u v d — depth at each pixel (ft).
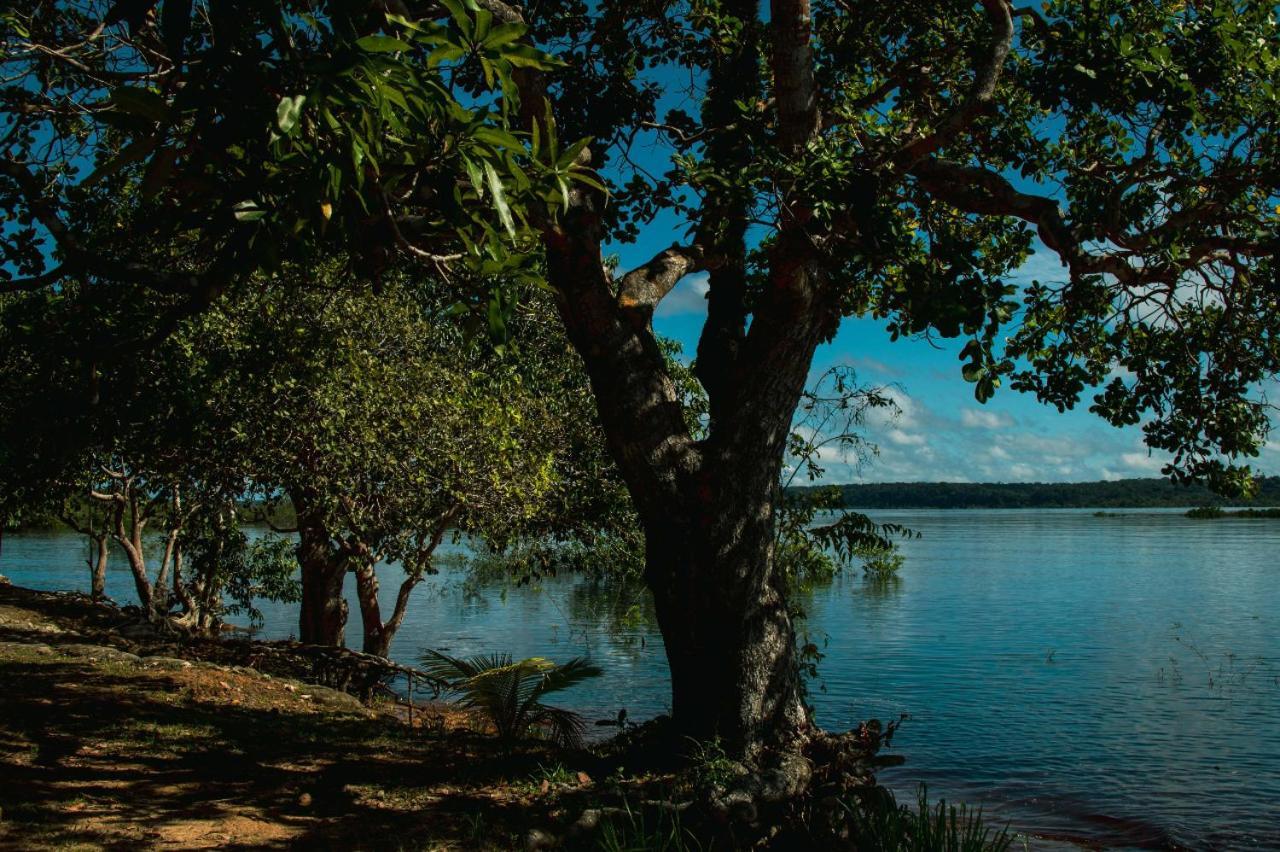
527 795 24.94
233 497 49.01
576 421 54.34
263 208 12.50
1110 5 24.45
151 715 30.55
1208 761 44.55
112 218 25.14
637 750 28.84
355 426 43.60
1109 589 125.29
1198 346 29.86
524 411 51.78
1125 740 48.47
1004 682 63.52
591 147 31.40
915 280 20.20
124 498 57.52
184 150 11.85
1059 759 44.96
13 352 26.12
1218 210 25.32
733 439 27.86
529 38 25.86
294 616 94.12
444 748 30.99
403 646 75.82
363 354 44.01
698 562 27.55
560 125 31.53
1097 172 29.14
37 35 23.21
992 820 35.88
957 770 43.16
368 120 11.82
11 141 22.30
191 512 53.36
